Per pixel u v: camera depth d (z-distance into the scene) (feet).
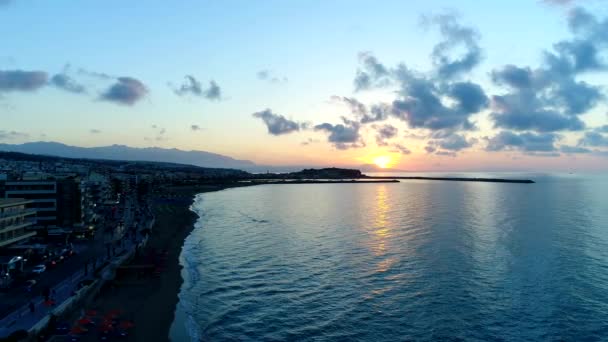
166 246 334.03
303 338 163.53
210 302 200.13
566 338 163.43
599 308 191.52
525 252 298.35
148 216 499.92
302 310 190.80
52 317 157.58
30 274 215.92
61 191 367.45
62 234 322.55
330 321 178.91
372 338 163.94
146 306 191.52
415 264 265.13
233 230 422.41
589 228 408.26
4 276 204.95
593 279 233.14
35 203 362.33
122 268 235.61
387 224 445.37
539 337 164.35
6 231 267.80
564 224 434.30
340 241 348.59
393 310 190.29
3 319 151.74
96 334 155.74
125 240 334.03
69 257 264.52
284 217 528.22
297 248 322.14
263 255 298.97
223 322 176.96
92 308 186.19
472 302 199.00
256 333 167.22
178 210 610.24
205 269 262.06
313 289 219.20
